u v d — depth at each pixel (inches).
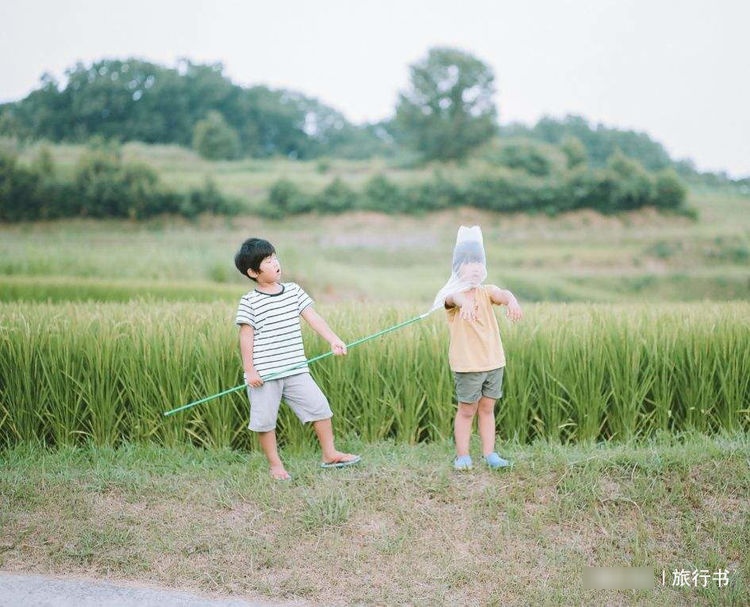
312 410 183.9
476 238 182.7
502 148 968.9
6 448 213.2
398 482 177.0
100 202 831.7
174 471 192.9
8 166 812.0
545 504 169.8
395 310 239.3
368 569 149.3
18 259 685.3
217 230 852.0
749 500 170.6
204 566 150.0
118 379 217.6
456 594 142.3
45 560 151.7
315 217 874.8
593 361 214.1
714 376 220.1
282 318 184.1
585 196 876.0
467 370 179.0
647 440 208.1
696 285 772.6
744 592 141.9
